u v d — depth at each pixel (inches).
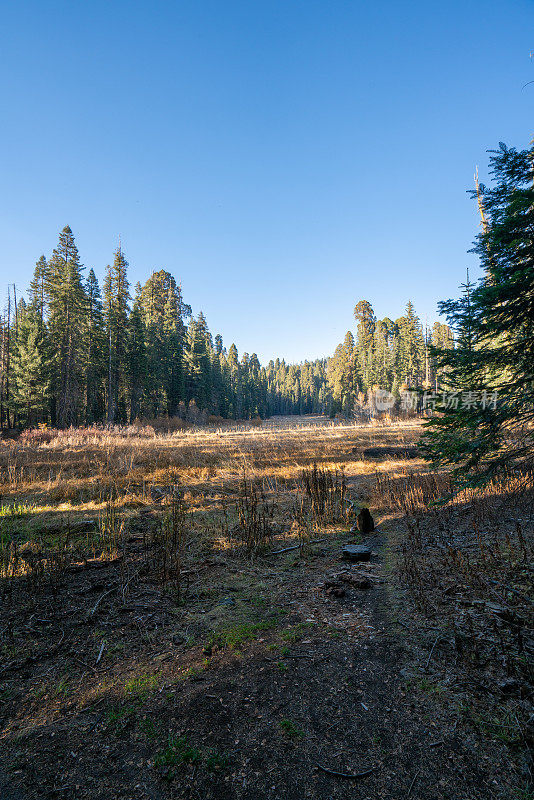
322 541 249.6
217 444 765.3
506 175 141.3
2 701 105.0
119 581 181.6
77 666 120.8
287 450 676.1
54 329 1444.4
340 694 104.5
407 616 142.0
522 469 146.2
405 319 2397.9
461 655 114.6
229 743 89.6
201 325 2837.1
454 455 150.9
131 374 1755.7
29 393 1346.0
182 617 151.6
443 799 72.8
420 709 96.7
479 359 147.9
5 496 346.6
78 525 261.7
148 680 113.4
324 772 80.9
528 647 113.1
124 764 84.6
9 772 82.5
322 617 148.6
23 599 164.2
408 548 217.6
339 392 2778.1
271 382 5723.4
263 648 128.8
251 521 257.1
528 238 130.1
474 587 154.3
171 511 307.3
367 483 416.8
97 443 751.7
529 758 79.6
